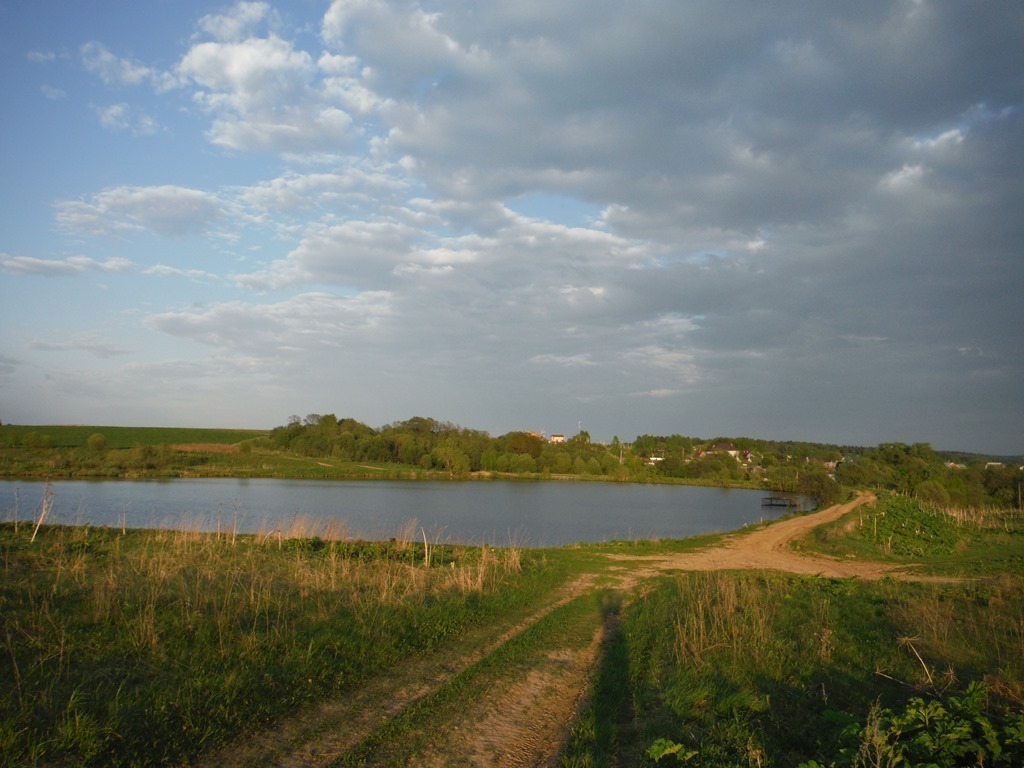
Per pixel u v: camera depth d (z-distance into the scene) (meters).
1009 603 13.73
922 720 6.17
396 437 102.25
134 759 5.32
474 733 6.58
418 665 8.46
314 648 8.26
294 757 5.71
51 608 8.66
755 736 6.66
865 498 60.69
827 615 12.39
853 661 9.42
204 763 5.46
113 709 5.90
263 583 11.38
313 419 111.06
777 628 11.13
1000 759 5.60
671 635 10.57
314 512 41.78
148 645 7.68
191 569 12.26
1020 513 51.59
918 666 9.23
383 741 6.17
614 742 6.62
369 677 7.86
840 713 7.16
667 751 5.94
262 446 103.56
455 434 113.25
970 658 9.53
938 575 20.42
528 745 6.45
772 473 96.31
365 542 19.84
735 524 46.94
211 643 8.01
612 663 9.17
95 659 7.14
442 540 30.20
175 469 71.56
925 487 60.88
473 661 8.80
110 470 65.56
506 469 101.94
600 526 42.59
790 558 23.61
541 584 14.91
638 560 20.98
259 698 6.68
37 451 70.81
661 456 157.00
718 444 172.25
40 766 5.06
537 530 38.97
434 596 12.04
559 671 8.82
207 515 35.56
